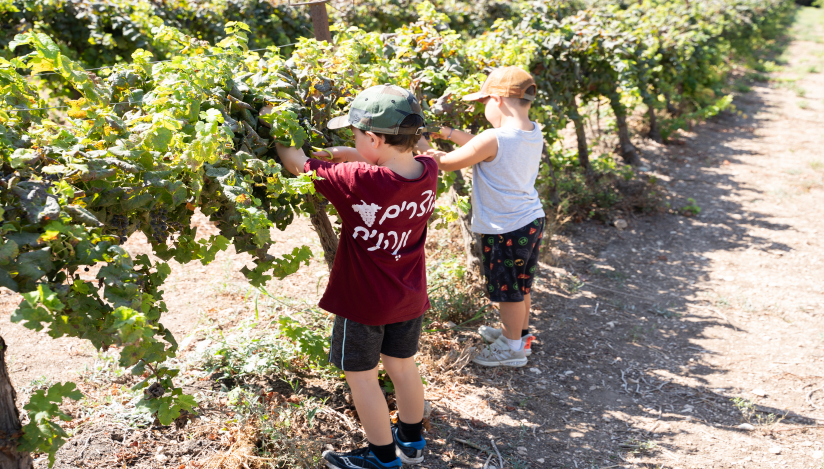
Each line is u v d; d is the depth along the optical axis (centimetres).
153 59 616
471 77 365
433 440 291
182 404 185
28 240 142
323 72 269
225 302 410
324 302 233
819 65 1748
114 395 300
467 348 365
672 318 455
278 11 809
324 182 210
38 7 556
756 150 953
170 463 257
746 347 412
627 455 292
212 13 706
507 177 321
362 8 905
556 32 565
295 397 300
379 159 213
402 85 315
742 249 598
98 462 253
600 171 742
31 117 180
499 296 346
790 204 725
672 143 974
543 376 363
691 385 363
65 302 153
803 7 3850
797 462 290
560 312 452
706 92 1187
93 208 172
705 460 290
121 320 150
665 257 575
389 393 310
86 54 602
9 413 173
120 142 174
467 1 1096
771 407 341
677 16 1073
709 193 762
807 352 406
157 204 186
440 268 432
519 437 301
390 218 210
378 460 247
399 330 240
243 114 225
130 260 160
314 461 257
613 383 362
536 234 336
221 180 190
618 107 702
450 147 385
